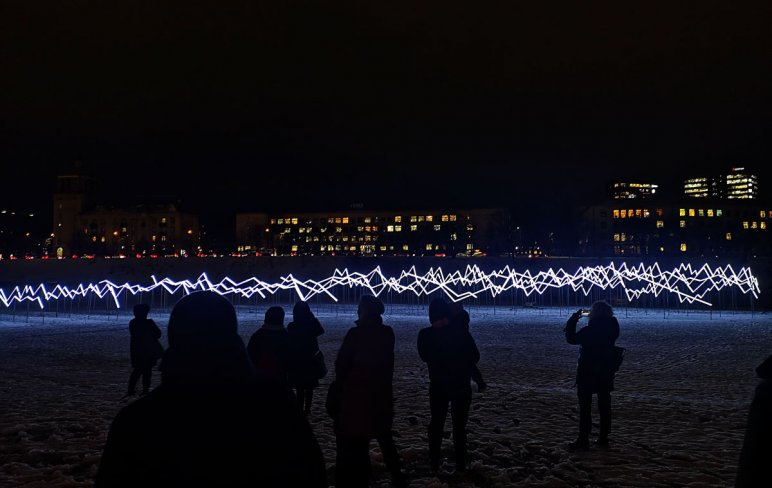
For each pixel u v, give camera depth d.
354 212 172.25
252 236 169.50
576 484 8.04
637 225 145.38
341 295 78.94
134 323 14.45
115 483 2.60
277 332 9.40
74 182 171.62
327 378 18.03
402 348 26.06
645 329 37.16
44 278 95.94
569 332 9.80
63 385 16.72
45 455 9.48
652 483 8.05
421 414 12.60
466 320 8.66
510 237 146.00
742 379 17.62
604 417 9.81
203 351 2.79
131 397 14.50
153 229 165.50
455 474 8.41
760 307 64.00
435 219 166.25
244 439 2.64
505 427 11.40
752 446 3.00
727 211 146.12
